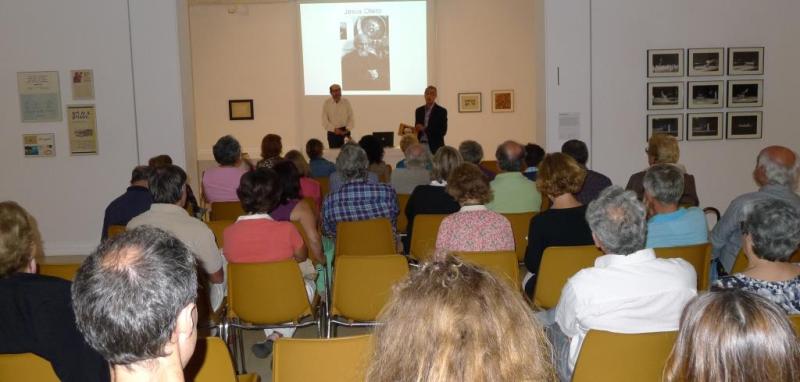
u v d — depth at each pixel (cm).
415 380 119
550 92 800
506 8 1290
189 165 795
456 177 380
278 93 1325
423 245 447
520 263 484
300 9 1282
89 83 767
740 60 800
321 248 433
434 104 969
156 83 770
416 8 1277
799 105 808
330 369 228
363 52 1284
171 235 142
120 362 131
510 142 516
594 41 794
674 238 365
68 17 760
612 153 805
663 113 802
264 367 416
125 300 128
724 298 140
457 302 121
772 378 132
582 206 370
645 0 791
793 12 798
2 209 245
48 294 221
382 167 688
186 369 227
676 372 145
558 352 278
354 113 1295
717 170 814
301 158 623
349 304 362
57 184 777
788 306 249
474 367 118
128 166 777
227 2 1291
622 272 251
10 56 761
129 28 764
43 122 769
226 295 403
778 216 249
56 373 215
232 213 559
